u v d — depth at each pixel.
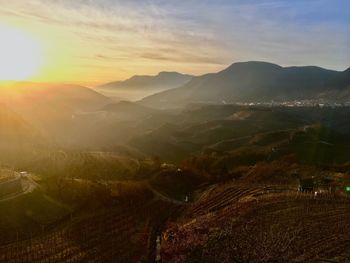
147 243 93.75
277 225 73.56
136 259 84.56
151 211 121.69
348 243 62.34
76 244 93.25
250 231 71.81
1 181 119.38
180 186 157.00
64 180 133.75
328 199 91.38
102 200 125.31
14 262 82.75
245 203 93.25
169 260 70.19
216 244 68.38
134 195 134.38
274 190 108.31
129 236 99.44
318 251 59.75
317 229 70.00
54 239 95.56
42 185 127.31
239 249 64.44
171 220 112.44
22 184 123.31
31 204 110.19
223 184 140.75
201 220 88.62
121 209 120.62
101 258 86.19
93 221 108.94
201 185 159.62
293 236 67.12
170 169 176.62
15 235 95.19
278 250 61.66
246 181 139.50
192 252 67.81
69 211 114.19
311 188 106.38
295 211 81.75
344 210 81.56
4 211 102.44
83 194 125.62
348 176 128.12
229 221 79.88
